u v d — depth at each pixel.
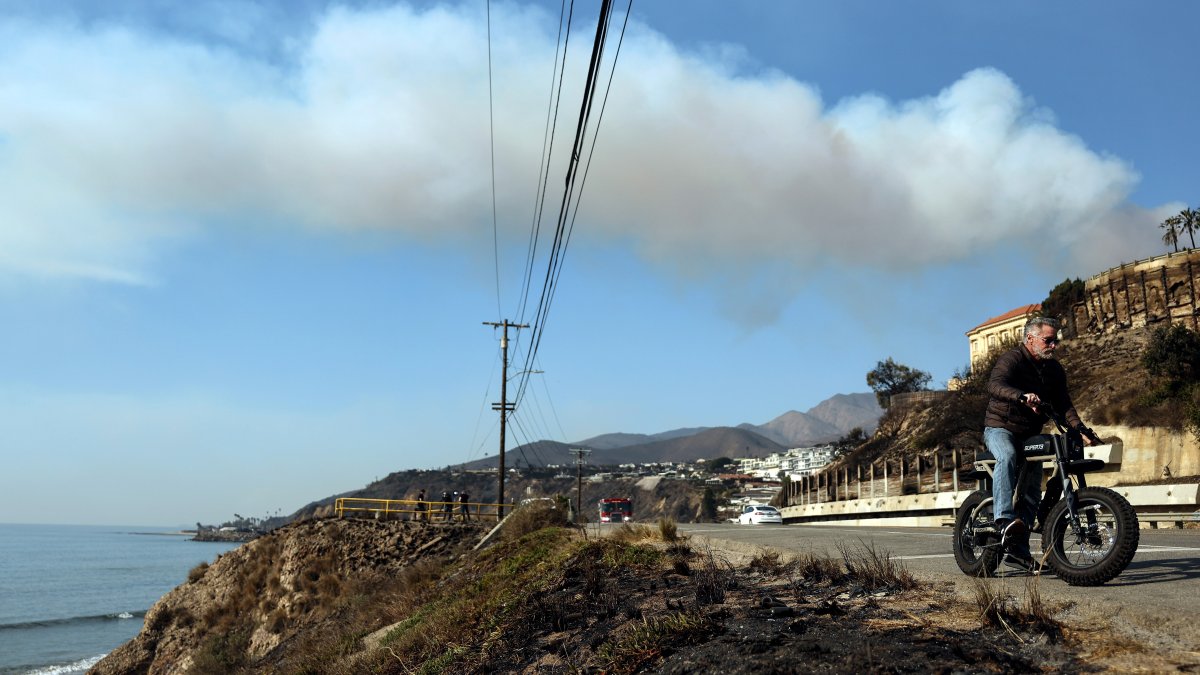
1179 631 4.25
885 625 5.12
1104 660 4.05
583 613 7.84
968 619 5.14
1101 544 5.54
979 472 6.55
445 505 41.78
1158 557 6.97
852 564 7.39
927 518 30.66
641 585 8.50
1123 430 37.22
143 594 160.25
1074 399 46.81
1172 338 38.81
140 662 36.84
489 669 7.22
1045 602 5.09
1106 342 53.38
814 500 51.03
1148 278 53.25
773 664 4.62
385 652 10.62
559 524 26.59
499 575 14.07
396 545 36.78
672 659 5.35
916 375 91.19
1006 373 6.13
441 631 9.82
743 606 6.32
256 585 38.12
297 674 14.53
